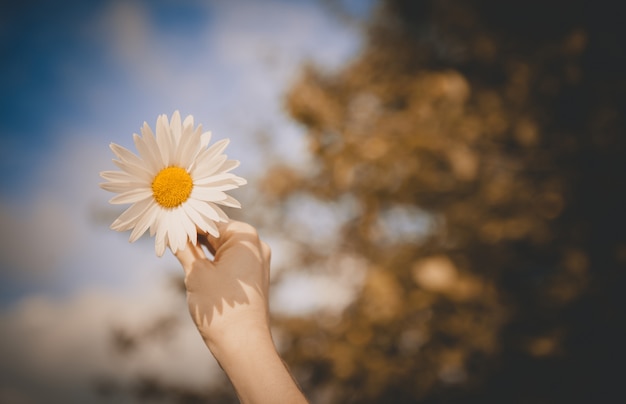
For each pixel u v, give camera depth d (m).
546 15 3.07
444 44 3.61
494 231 2.57
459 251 2.78
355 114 3.05
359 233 3.17
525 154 2.71
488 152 2.73
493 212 2.68
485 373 2.68
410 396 2.73
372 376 2.53
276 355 0.80
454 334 2.48
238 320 0.82
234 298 0.84
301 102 2.82
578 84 2.57
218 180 0.87
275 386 0.74
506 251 2.75
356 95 3.28
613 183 2.49
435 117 2.63
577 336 2.54
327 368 3.02
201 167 0.88
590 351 2.51
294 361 3.02
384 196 2.77
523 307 2.64
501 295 2.68
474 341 2.47
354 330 2.69
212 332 0.82
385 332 2.55
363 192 2.82
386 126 2.83
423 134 2.57
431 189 2.69
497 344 2.57
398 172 2.66
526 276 2.84
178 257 0.89
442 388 2.79
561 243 2.59
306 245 3.58
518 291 2.76
